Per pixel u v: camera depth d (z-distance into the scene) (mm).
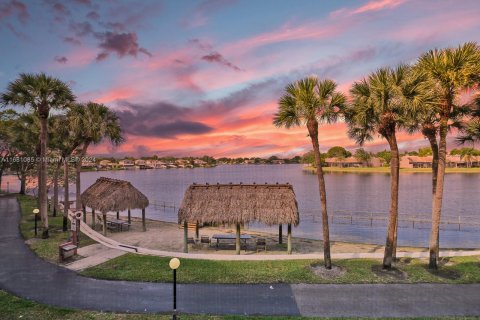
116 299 14188
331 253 22219
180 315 12609
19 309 13047
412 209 55875
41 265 18609
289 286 15680
